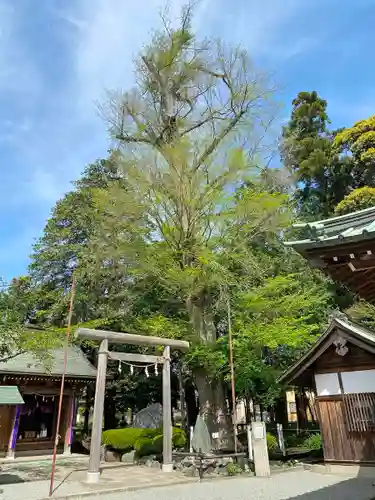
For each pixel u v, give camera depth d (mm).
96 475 10445
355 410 11062
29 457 16688
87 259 19203
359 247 3504
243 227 14570
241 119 16062
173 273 13570
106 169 25219
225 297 13734
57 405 18672
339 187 25656
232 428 14766
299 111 29750
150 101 17609
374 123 23266
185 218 15422
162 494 9008
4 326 11781
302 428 21188
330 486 9320
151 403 21641
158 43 17500
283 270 17125
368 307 17062
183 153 14617
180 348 13609
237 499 8242
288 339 12664
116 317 18656
